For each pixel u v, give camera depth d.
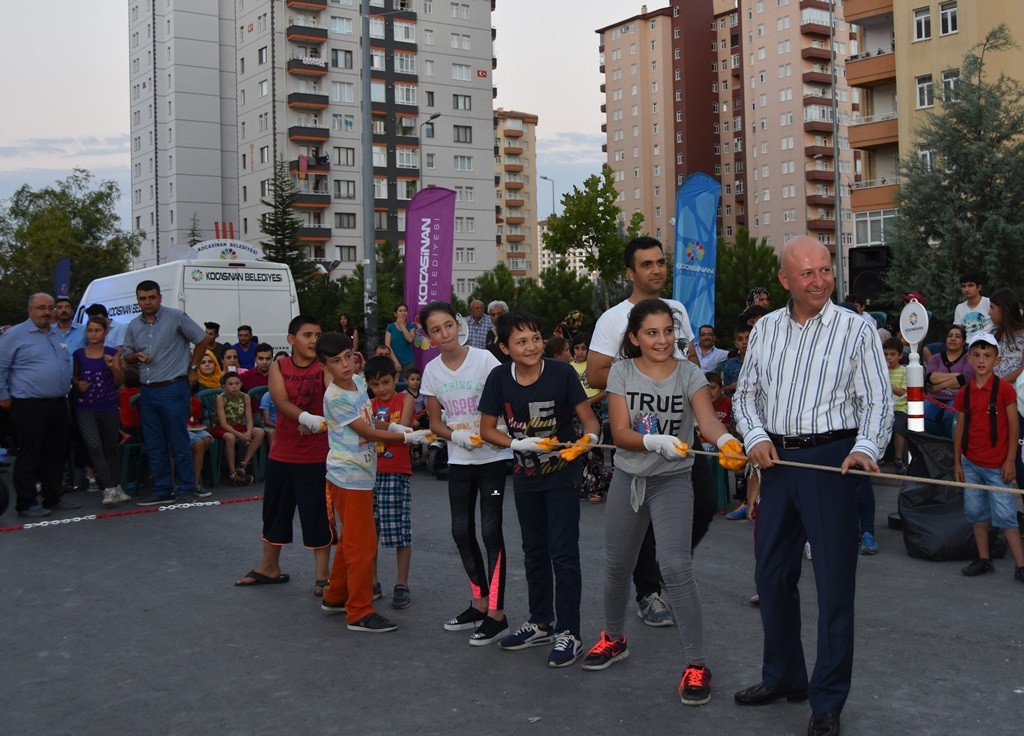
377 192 73.31
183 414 10.48
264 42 71.25
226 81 81.25
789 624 4.27
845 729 4.02
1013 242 25.02
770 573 4.23
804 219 84.62
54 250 69.81
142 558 7.71
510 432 5.23
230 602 6.33
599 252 51.59
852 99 86.88
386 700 4.48
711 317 11.45
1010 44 27.25
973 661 4.90
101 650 5.33
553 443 4.96
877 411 3.95
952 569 7.00
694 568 7.04
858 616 5.78
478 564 5.64
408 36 75.06
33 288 68.94
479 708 4.35
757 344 4.25
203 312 17.56
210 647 5.36
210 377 12.91
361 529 5.67
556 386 5.17
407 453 6.30
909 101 36.28
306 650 5.28
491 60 79.00
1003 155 25.69
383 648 5.30
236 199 81.94
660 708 4.30
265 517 6.76
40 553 7.96
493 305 14.99
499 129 123.75
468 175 78.00
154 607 6.23
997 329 8.45
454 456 5.59
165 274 18.00
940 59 35.34
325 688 4.66
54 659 5.18
